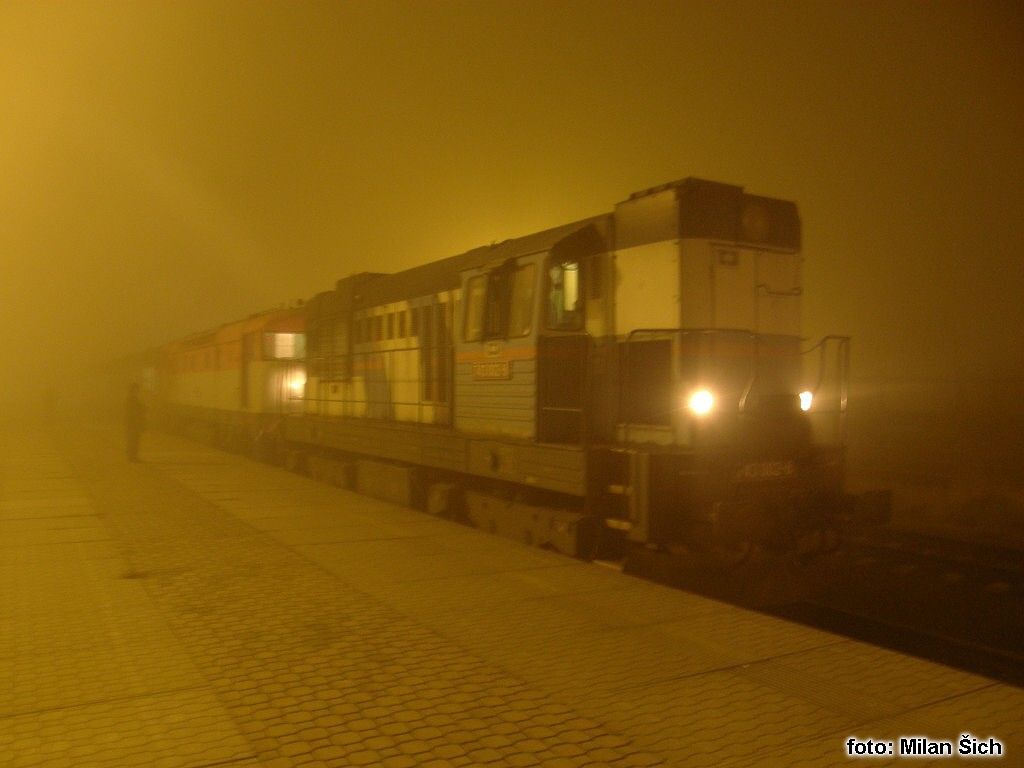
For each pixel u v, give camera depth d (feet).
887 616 23.63
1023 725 13.67
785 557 25.21
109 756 12.35
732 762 12.25
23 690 15.14
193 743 12.84
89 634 18.63
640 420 26.58
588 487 25.20
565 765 12.14
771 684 15.52
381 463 42.52
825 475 25.63
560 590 22.71
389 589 22.81
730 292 26.13
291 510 37.63
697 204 25.63
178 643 17.97
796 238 27.78
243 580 23.88
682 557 29.30
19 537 30.53
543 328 28.17
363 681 15.62
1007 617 23.31
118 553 27.71
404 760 12.27
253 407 67.31
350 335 48.14
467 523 35.53
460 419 33.91
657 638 18.37
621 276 27.48
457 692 15.07
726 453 23.91
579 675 15.99
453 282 36.06
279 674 16.01
